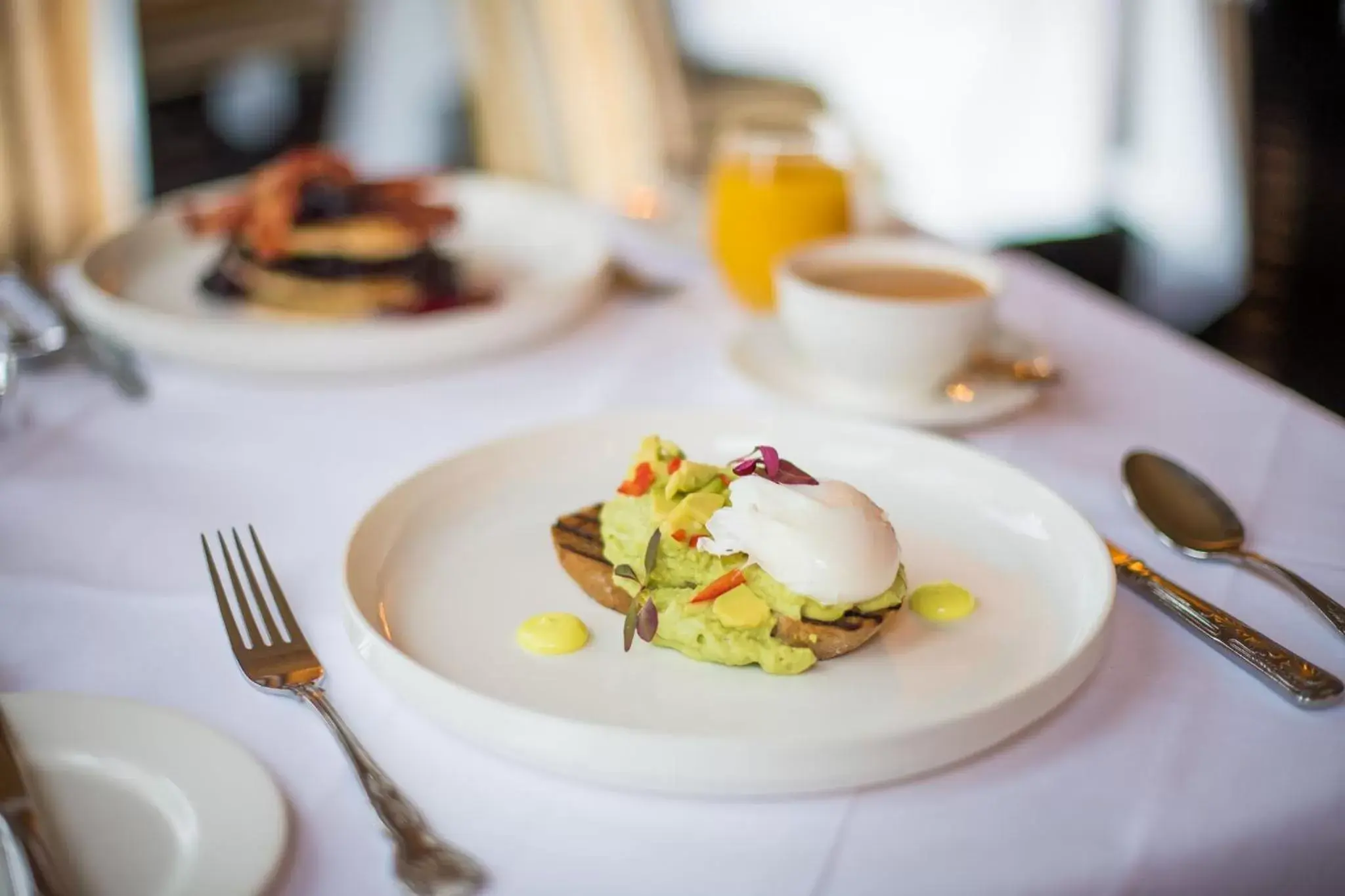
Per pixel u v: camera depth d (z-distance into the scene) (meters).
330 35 1.74
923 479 0.52
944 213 1.90
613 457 0.54
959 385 0.62
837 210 0.71
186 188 1.62
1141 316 0.74
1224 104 1.70
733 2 1.75
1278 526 0.52
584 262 0.76
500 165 1.53
